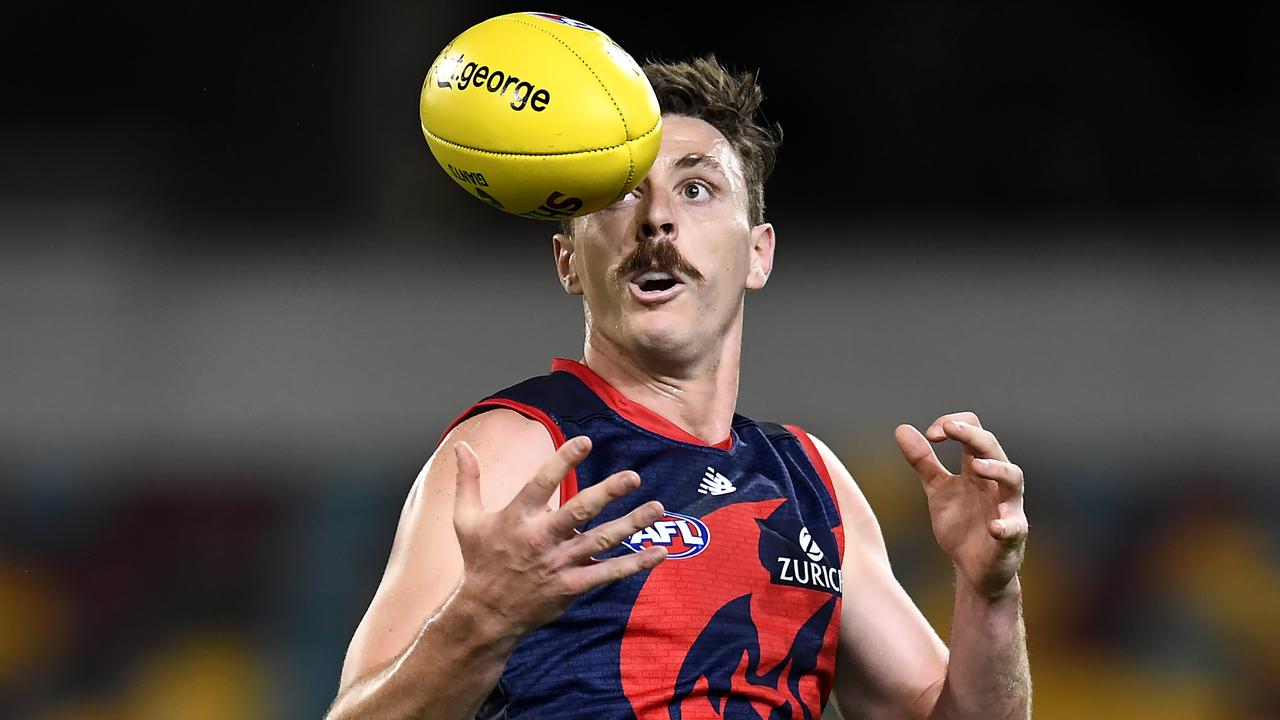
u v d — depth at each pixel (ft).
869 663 36.94
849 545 37.27
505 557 24.70
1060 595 86.79
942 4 116.57
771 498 34.81
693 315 34.01
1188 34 116.37
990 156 116.26
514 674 31.07
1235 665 84.07
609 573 24.53
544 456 32.35
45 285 104.06
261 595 84.64
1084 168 116.37
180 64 112.27
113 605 83.76
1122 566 88.33
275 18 112.27
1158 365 102.06
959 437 30.53
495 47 30.04
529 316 102.17
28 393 97.14
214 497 88.22
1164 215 114.62
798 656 33.53
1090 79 116.88
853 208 116.06
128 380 98.68
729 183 34.81
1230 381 101.50
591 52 30.19
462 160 30.09
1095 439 98.07
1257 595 86.69
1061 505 93.25
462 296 103.45
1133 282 107.14
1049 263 109.70
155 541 86.22
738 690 32.04
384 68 113.29
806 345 101.96
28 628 82.28
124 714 81.05
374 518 89.15
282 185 111.86
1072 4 116.67
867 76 116.88
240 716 81.46
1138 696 83.82
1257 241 112.47
